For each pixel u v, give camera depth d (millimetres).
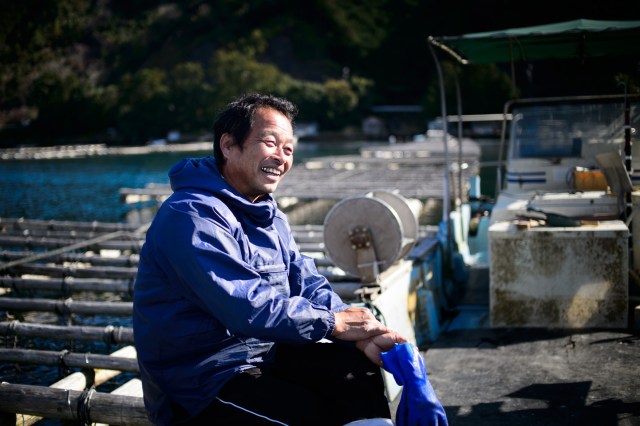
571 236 4941
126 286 7637
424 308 5215
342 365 2424
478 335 5043
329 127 123812
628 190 5469
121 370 4938
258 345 2375
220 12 172750
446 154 6898
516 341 4805
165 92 107875
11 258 9852
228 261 2207
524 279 5066
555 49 6961
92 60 139125
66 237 12203
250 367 2334
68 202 23375
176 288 2270
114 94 101875
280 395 2258
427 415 2186
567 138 6957
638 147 6457
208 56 158625
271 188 2477
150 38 157625
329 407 2371
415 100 150500
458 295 6531
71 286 7773
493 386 4000
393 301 4664
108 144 85688
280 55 163875
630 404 3590
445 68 84438
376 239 4820
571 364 4250
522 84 38125
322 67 159500
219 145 2479
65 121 90250
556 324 5023
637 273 5508
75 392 3748
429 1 161625
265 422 2221
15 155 56000
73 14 136125
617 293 4883
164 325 2268
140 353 2330
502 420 3541
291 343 2273
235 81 118188
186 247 2191
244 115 2439
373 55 163000
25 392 3787
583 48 6668
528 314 5086
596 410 3553
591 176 6527
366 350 2426
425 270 5566
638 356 4309
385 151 36625
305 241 10422
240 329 2174
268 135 2434
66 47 124312
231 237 2264
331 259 4906
